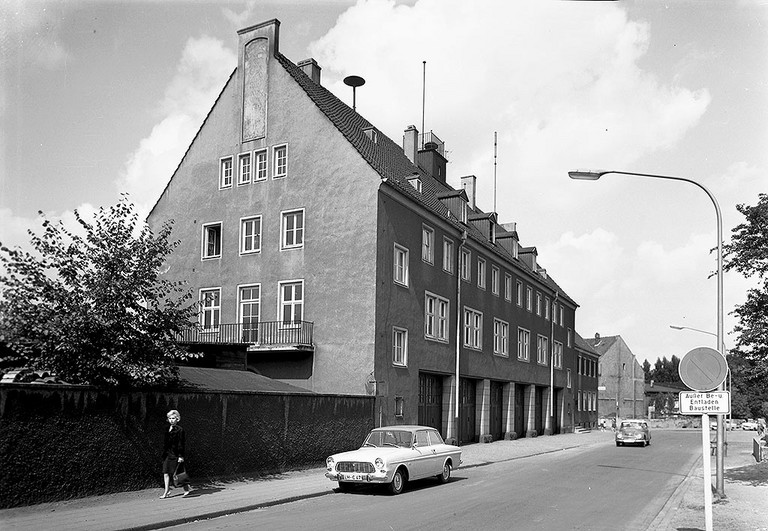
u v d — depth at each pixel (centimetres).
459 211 3531
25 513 1195
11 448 1210
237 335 2802
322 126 2753
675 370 15225
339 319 2595
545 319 4909
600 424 6788
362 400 2384
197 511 1258
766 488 1811
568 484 1870
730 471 2308
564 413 5300
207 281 2955
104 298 1440
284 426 1961
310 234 2719
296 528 1127
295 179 2791
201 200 3036
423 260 2952
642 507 1460
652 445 4019
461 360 3306
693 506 1472
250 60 2992
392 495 1585
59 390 1305
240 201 2925
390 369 2609
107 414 1407
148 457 1502
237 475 1761
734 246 1906
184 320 1576
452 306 3234
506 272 4134
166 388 1559
